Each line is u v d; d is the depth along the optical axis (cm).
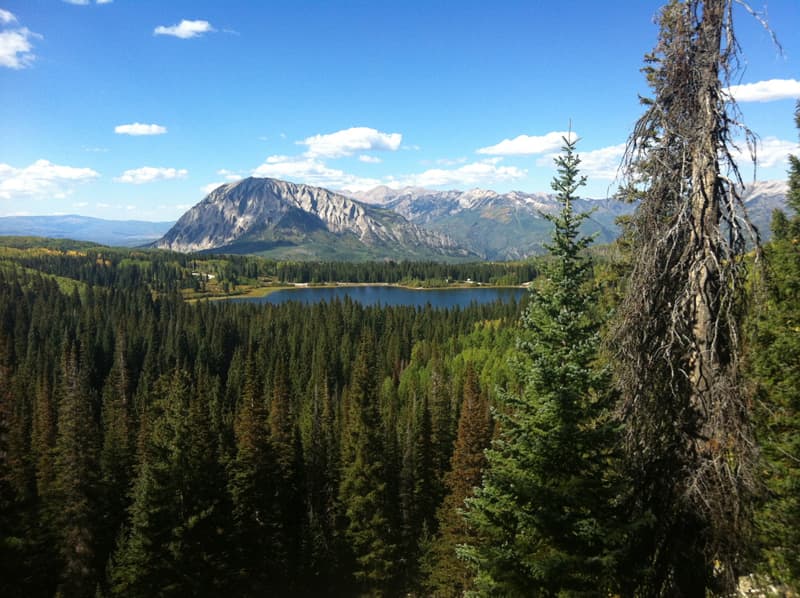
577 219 1374
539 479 1348
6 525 2667
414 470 4625
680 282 1105
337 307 15800
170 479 3038
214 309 17000
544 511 1262
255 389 4703
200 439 3412
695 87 1047
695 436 1041
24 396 7506
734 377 1003
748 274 1033
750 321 1041
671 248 1079
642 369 1134
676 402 1090
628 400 1178
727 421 999
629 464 1207
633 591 1188
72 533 3644
